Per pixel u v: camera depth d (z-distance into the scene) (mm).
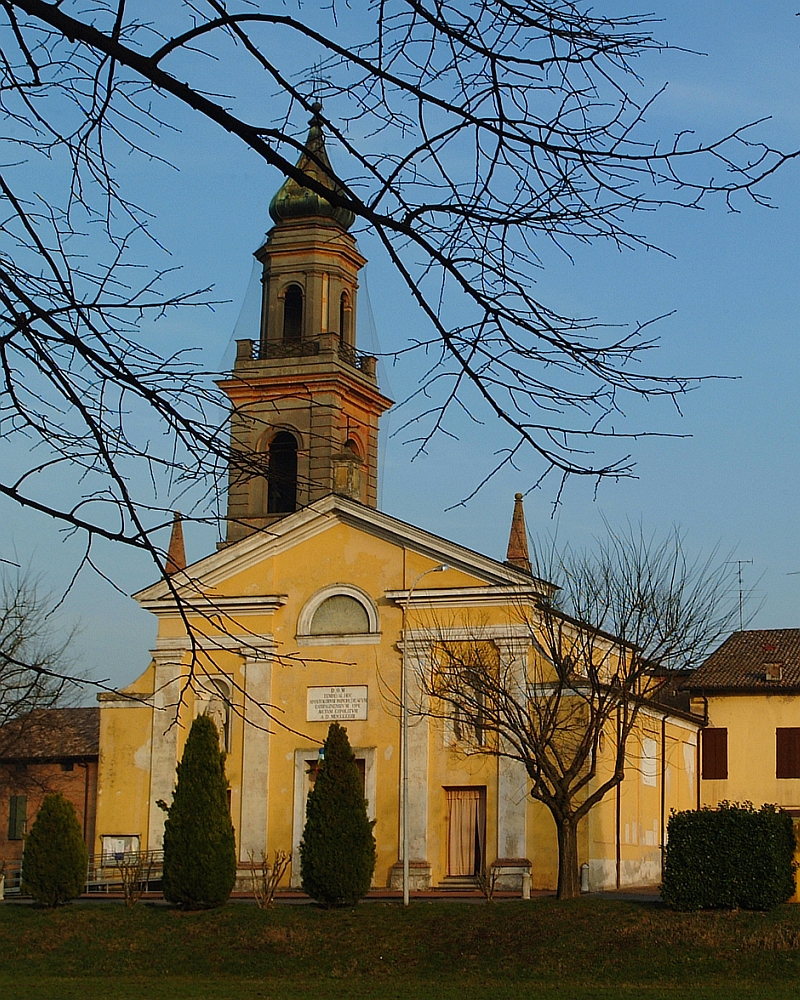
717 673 65625
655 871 56625
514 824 49719
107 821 54438
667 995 31281
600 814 50281
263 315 64438
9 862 64062
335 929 39969
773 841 38062
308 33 7418
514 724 44906
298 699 53000
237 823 52750
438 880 50281
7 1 7152
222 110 7457
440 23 7461
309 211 64000
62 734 65438
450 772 51031
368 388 63781
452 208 7609
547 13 7371
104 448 7457
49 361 7367
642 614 45156
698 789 63875
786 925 36219
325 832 42781
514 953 36812
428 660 51562
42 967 38500
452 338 7711
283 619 53781
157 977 37281
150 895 50000
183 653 54406
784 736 63312
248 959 38406
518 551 57031
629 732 49000
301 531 54094
